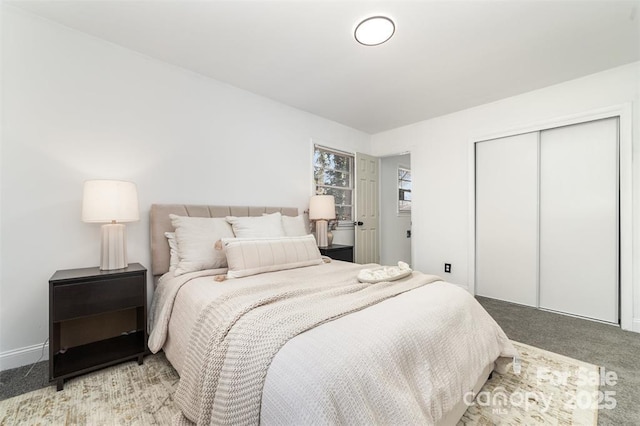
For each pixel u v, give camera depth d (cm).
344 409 75
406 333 104
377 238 449
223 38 207
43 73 185
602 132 260
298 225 278
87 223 201
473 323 144
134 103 223
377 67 248
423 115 370
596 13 180
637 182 240
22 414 133
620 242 250
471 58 233
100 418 130
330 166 398
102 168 208
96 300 168
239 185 289
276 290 151
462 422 130
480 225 341
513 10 178
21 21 178
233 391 91
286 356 87
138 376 165
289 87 288
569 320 261
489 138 329
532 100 296
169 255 224
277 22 189
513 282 315
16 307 176
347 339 94
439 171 374
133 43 213
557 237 286
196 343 125
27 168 180
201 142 261
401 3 171
